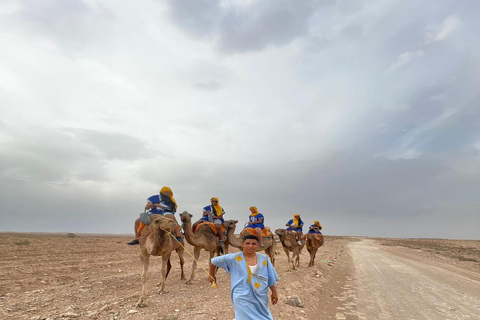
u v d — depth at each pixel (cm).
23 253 1884
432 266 2483
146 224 1008
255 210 1666
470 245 8338
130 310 838
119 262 1822
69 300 940
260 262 496
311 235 2095
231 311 863
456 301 1186
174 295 1051
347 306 1053
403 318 937
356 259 2850
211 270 511
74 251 2183
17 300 913
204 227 1378
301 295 1130
